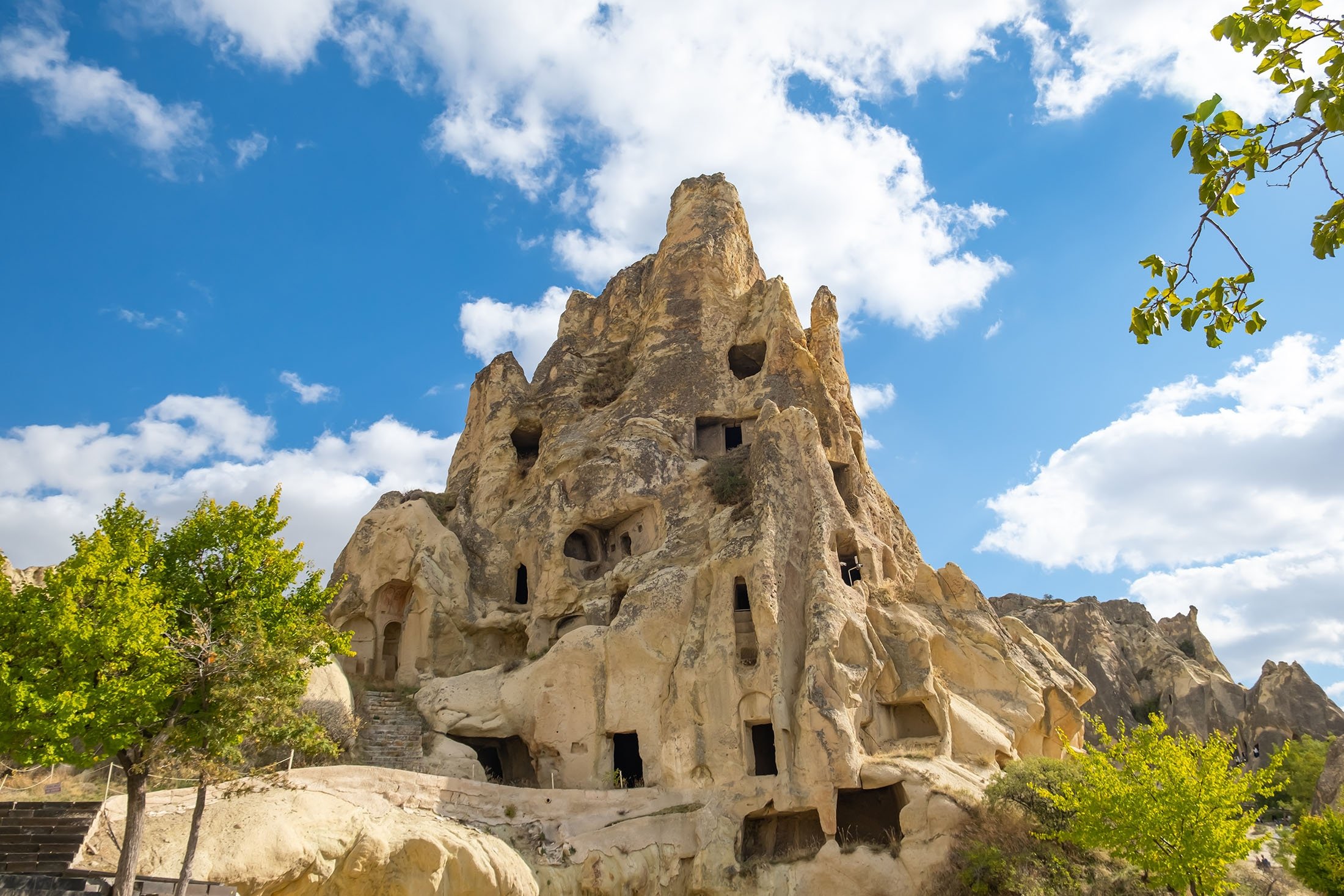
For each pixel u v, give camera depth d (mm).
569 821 36562
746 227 63625
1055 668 51375
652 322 58062
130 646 22625
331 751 26000
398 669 47594
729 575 43000
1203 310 11195
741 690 40375
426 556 49594
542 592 48656
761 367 57875
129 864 22172
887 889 36094
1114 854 31750
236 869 25812
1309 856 32656
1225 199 10266
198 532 26141
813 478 46562
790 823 39438
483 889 30016
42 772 31969
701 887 36875
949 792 37594
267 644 24594
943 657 46719
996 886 34406
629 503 49500
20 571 40094
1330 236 10445
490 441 57531
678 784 39562
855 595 43375
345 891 28188
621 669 42656
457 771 40094
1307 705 74000
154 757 22844
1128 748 33344
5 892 21281
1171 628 92688
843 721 38594
